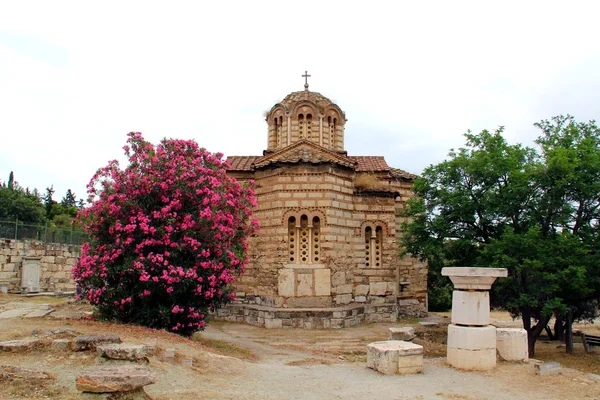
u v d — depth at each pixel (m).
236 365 14.80
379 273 31.75
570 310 28.78
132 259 18.03
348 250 30.67
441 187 27.25
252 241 30.89
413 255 29.19
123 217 18.47
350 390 12.62
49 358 12.20
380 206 32.19
